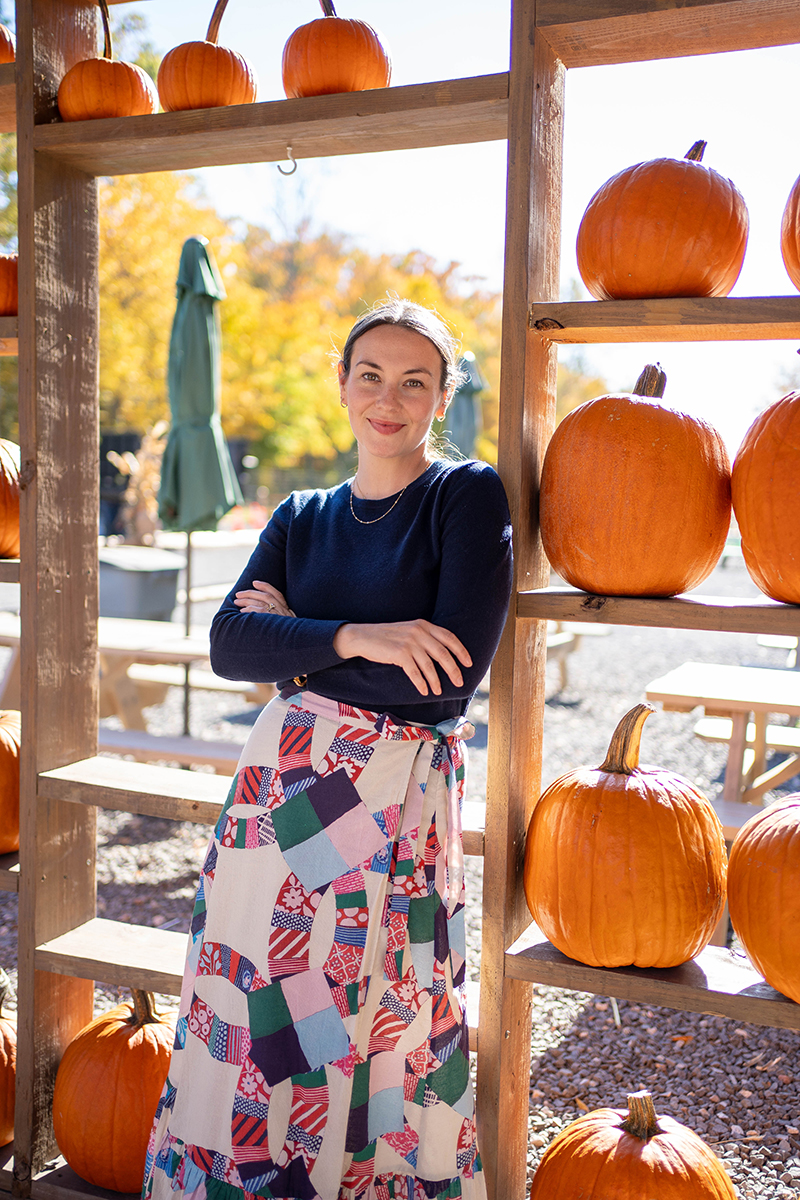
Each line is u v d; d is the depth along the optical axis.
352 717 1.83
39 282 2.35
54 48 2.39
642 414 1.88
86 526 2.54
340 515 1.97
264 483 23.19
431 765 1.86
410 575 1.84
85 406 2.53
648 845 1.84
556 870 1.90
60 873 2.47
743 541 1.87
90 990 2.60
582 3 1.84
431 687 1.73
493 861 1.99
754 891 1.79
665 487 1.83
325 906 1.77
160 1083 2.24
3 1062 2.42
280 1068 1.76
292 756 1.84
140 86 2.35
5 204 14.95
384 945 1.79
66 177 2.43
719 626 1.80
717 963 1.97
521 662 2.02
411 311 1.92
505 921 1.99
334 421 21.73
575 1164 1.89
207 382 5.74
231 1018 1.81
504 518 1.82
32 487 2.35
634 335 1.98
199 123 2.17
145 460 12.59
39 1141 2.41
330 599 1.91
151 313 17.86
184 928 3.68
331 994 1.76
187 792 2.25
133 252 17.47
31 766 2.38
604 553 1.87
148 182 17.30
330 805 1.80
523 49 1.88
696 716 7.50
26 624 2.38
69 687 2.50
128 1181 2.22
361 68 2.14
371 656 1.74
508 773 1.97
